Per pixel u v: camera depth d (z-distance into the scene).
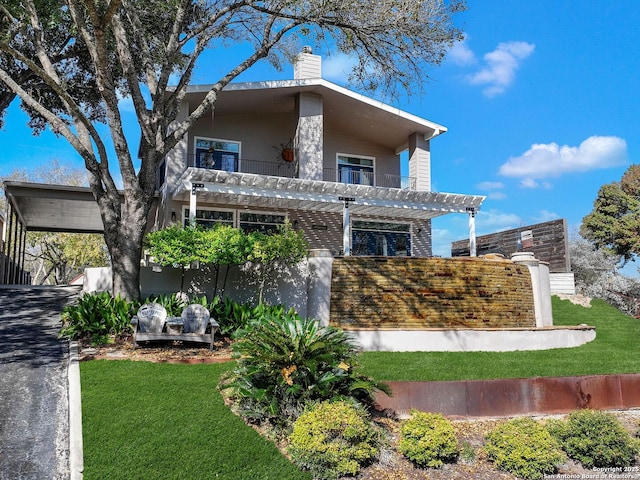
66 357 8.12
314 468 5.26
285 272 12.27
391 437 6.34
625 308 18.08
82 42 15.44
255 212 18.39
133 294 10.51
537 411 7.70
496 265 12.80
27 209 20.56
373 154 21.61
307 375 6.46
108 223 10.77
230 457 5.16
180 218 16.92
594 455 6.13
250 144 19.20
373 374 8.28
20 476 4.73
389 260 12.30
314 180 17.47
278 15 11.77
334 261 12.38
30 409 6.09
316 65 19.66
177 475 4.76
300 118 18.45
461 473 5.77
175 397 6.45
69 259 36.91
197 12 13.01
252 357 6.50
